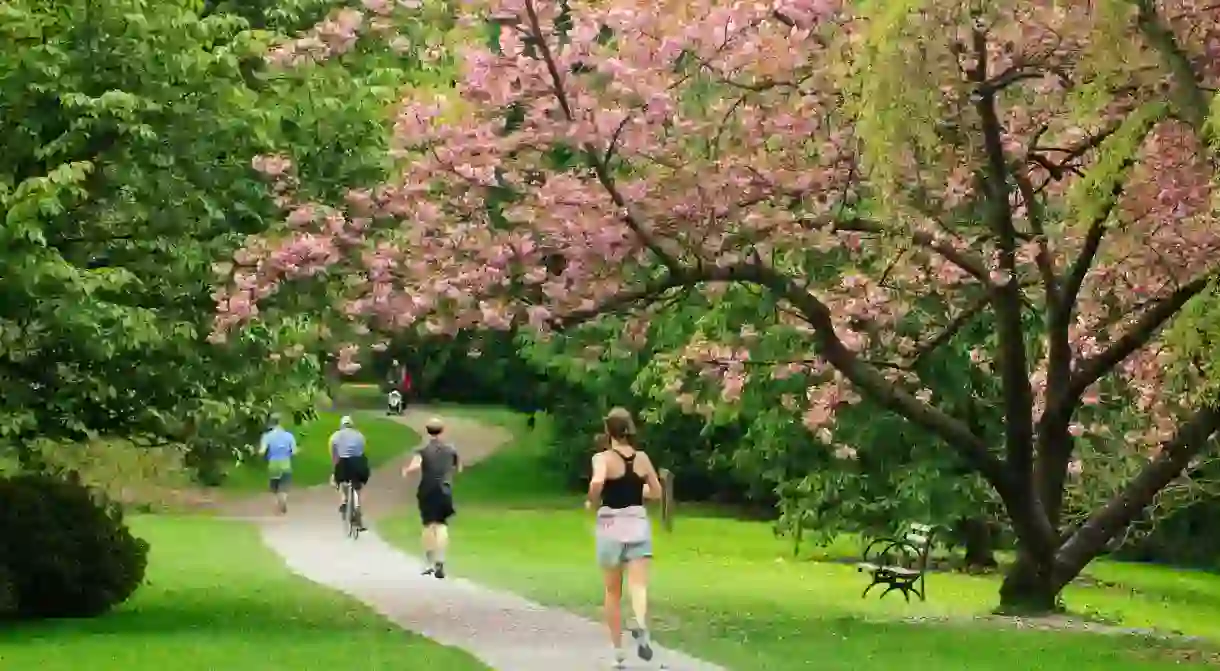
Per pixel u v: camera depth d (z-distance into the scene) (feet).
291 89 61.00
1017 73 59.93
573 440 169.89
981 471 66.08
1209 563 129.59
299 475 178.09
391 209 58.34
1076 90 53.42
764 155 58.18
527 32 54.90
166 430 62.49
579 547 111.04
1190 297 57.52
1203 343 51.62
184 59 55.93
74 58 55.01
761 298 69.56
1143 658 50.93
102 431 61.77
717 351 71.05
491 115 56.39
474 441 221.66
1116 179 51.85
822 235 58.70
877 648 51.31
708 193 56.85
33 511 59.98
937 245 63.05
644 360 151.23
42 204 49.78
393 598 68.54
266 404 63.05
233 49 58.49
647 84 54.90
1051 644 54.13
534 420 187.11
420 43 63.62
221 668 44.19
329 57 61.52
